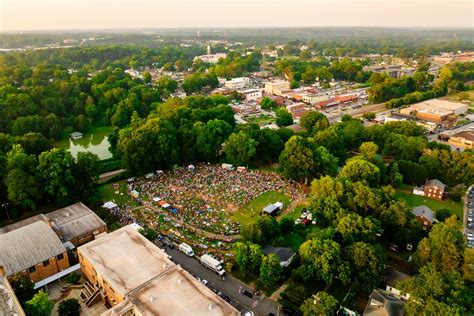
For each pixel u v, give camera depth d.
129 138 149.50
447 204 133.12
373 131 177.00
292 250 98.69
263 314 80.75
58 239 90.56
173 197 131.75
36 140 157.25
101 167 156.00
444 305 70.25
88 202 125.75
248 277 92.81
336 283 91.50
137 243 90.81
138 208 124.56
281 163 145.50
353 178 127.81
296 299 82.75
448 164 144.00
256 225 101.56
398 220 104.31
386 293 83.88
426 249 89.38
